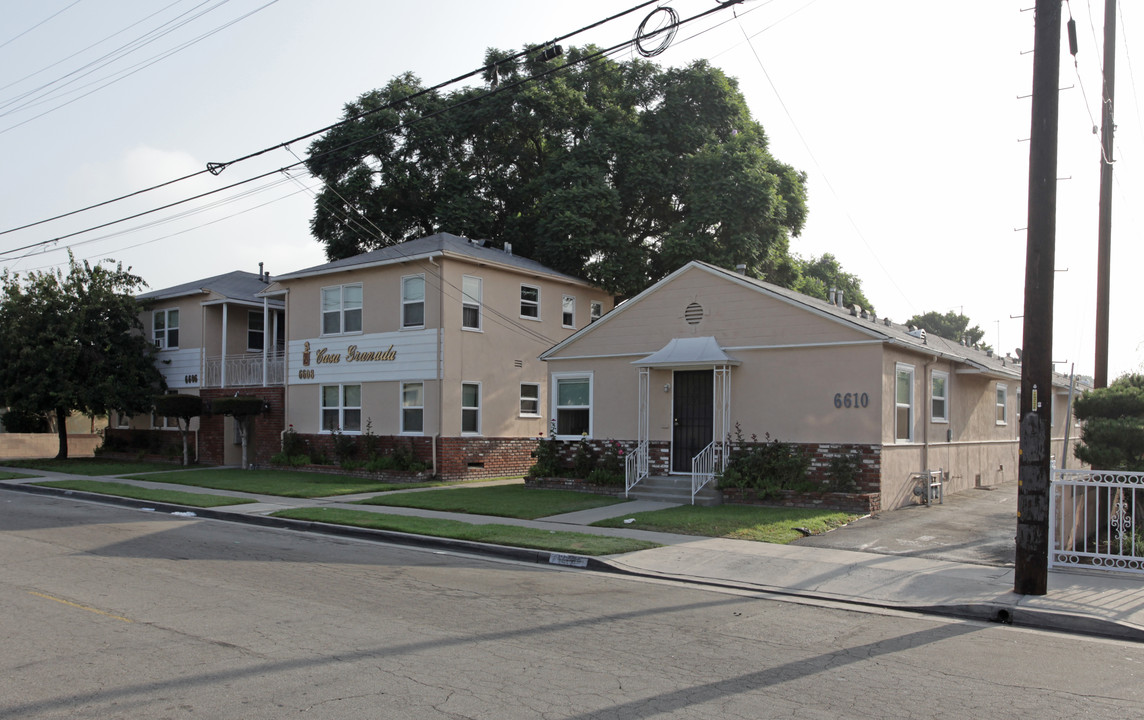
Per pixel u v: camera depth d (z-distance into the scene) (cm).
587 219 3244
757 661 735
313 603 924
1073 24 1231
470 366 2656
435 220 3791
